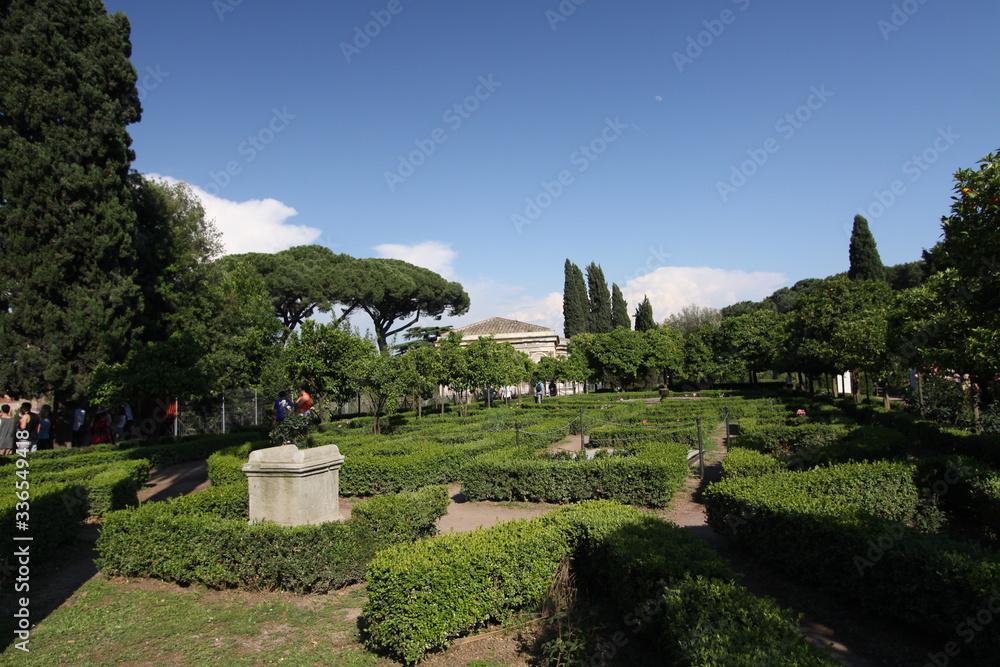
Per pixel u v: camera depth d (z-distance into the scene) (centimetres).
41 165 1858
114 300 1953
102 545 677
